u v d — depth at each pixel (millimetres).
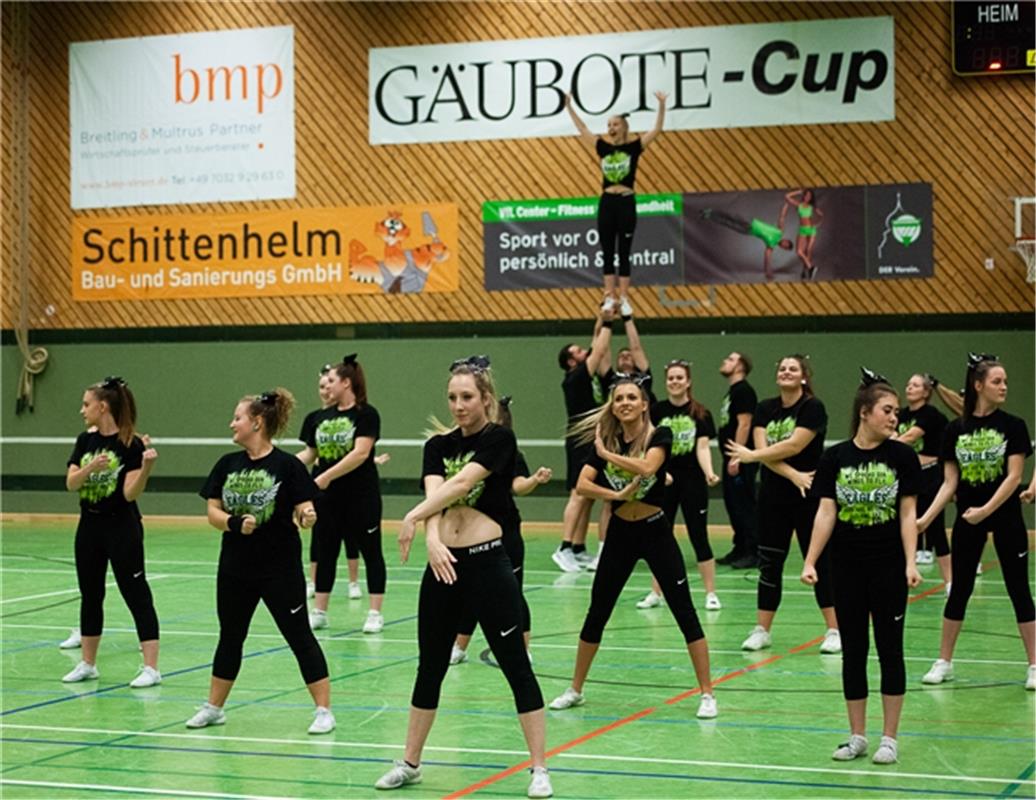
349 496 10766
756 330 18469
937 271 17844
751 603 12188
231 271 20578
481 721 7648
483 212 19531
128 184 21016
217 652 7547
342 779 6375
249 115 20469
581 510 14672
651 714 7785
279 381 20344
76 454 8719
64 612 12070
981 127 17656
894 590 6516
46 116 21344
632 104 18938
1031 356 17469
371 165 19984
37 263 21406
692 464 11797
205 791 6168
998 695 8219
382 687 8664
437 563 5867
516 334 19406
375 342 19875
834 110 18172
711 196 18609
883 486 6453
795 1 18312
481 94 19516
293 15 20281
